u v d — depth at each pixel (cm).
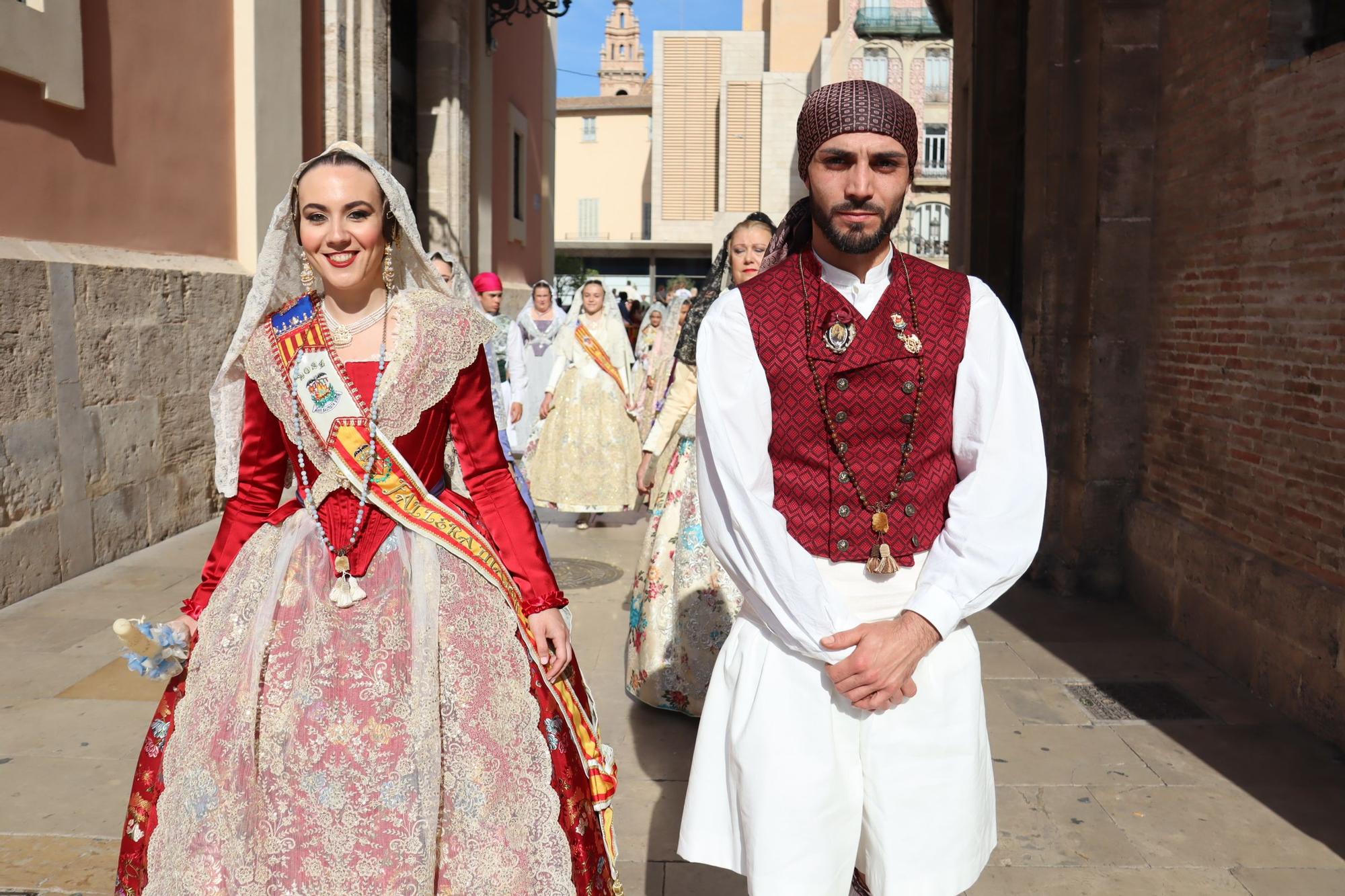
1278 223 431
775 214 3775
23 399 553
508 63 1633
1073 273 589
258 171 792
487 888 208
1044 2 596
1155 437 555
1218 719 414
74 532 597
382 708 210
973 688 201
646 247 4712
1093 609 562
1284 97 426
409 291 233
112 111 642
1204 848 317
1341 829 329
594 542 737
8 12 543
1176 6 530
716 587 396
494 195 1557
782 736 196
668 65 4194
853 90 193
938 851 195
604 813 234
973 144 838
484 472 236
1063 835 325
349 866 203
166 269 684
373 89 976
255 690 210
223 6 763
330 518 225
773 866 193
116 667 460
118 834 318
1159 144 548
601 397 768
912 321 201
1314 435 406
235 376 234
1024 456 198
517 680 221
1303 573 415
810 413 201
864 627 191
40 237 584
